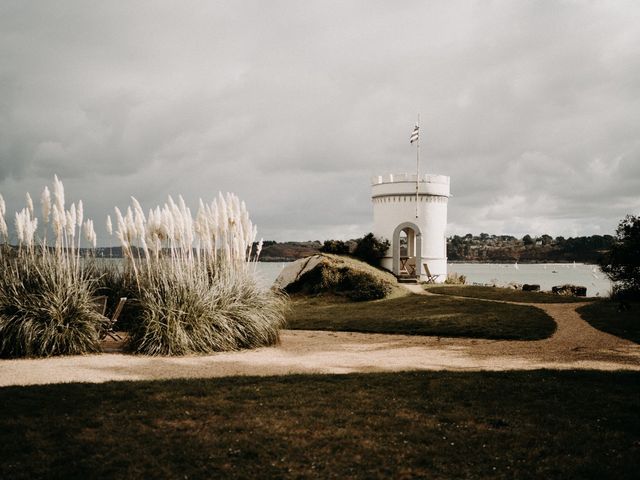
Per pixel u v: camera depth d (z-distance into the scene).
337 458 5.90
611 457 5.96
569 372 9.72
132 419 6.98
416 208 35.59
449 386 8.70
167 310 12.31
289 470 5.61
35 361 10.88
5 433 6.44
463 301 23.11
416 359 11.77
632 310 18.48
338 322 18.62
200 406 7.53
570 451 6.11
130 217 14.01
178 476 5.46
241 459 5.85
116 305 13.99
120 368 10.38
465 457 5.96
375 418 7.11
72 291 12.16
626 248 19.86
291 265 30.09
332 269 28.41
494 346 13.54
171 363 10.96
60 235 12.99
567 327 16.11
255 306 13.88
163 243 13.98
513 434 6.60
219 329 12.82
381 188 36.25
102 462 5.72
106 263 15.12
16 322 11.47
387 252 35.94
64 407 7.41
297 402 7.77
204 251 14.30
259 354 12.27
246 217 14.52
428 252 35.78
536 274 119.62
